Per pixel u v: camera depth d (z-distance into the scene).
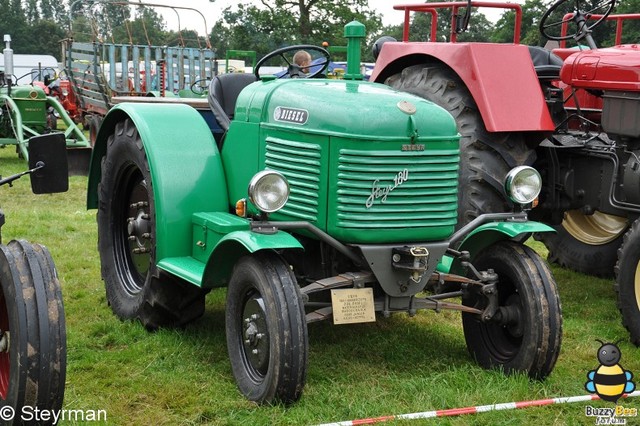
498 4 5.52
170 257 4.21
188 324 4.67
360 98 3.80
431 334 4.66
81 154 5.51
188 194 4.25
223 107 5.19
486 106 4.84
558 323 3.73
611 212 5.23
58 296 2.87
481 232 3.92
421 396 3.66
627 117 4.91
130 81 13.68
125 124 4.73
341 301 3.60
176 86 13.98
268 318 3.41
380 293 3.82
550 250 6.60
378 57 5.98
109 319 4.77
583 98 6.03
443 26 25.25
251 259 3.56
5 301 3.02
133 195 4.85
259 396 3.50
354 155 3.63
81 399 3.58
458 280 3.86
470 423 3.41
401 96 3.92
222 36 27.80
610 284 6.09
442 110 3.84
